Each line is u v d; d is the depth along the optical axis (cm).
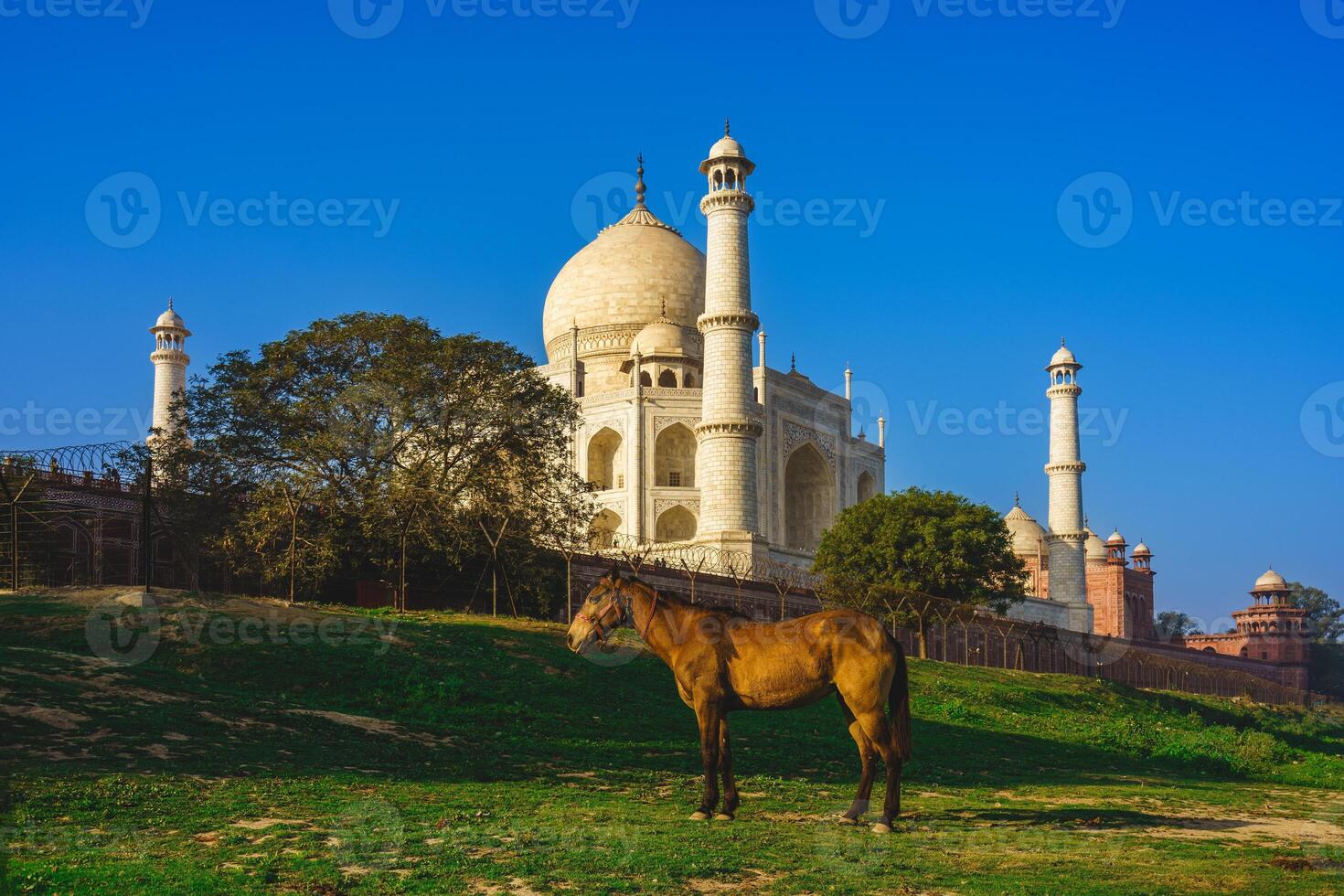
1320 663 15612
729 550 8112
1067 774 3070
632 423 10488
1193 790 2762
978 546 7725
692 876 1418
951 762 3175
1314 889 1409
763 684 1816
